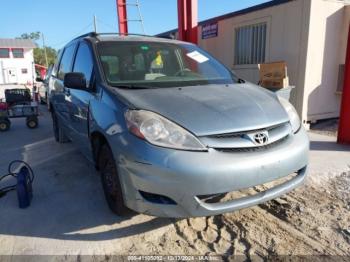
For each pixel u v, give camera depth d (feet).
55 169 15.58
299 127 10.37
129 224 10.34
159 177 8.12
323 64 24.66
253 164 8.43
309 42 23.53
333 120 26.18
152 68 12.44
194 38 29.22
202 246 9.21
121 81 11.25
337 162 15.56
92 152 11.82
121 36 13.99
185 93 10.14
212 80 12.07
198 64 13.24
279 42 25.75
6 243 9.50
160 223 10.37
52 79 20.25
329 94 25.64
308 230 9.92
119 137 8.95
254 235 9.67
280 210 11.08
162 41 13.99
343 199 11.85
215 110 9.17
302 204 11.48
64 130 17.83
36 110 27.37
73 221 10.62
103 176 11.02
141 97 9.68
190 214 8.26
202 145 8.29
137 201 8.65
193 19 28.81
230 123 8.77
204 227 10.14
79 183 13.75
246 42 29.40
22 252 9.05
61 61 18.52
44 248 9.21
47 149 19.33
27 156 18.10
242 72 30.14
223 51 32.45
